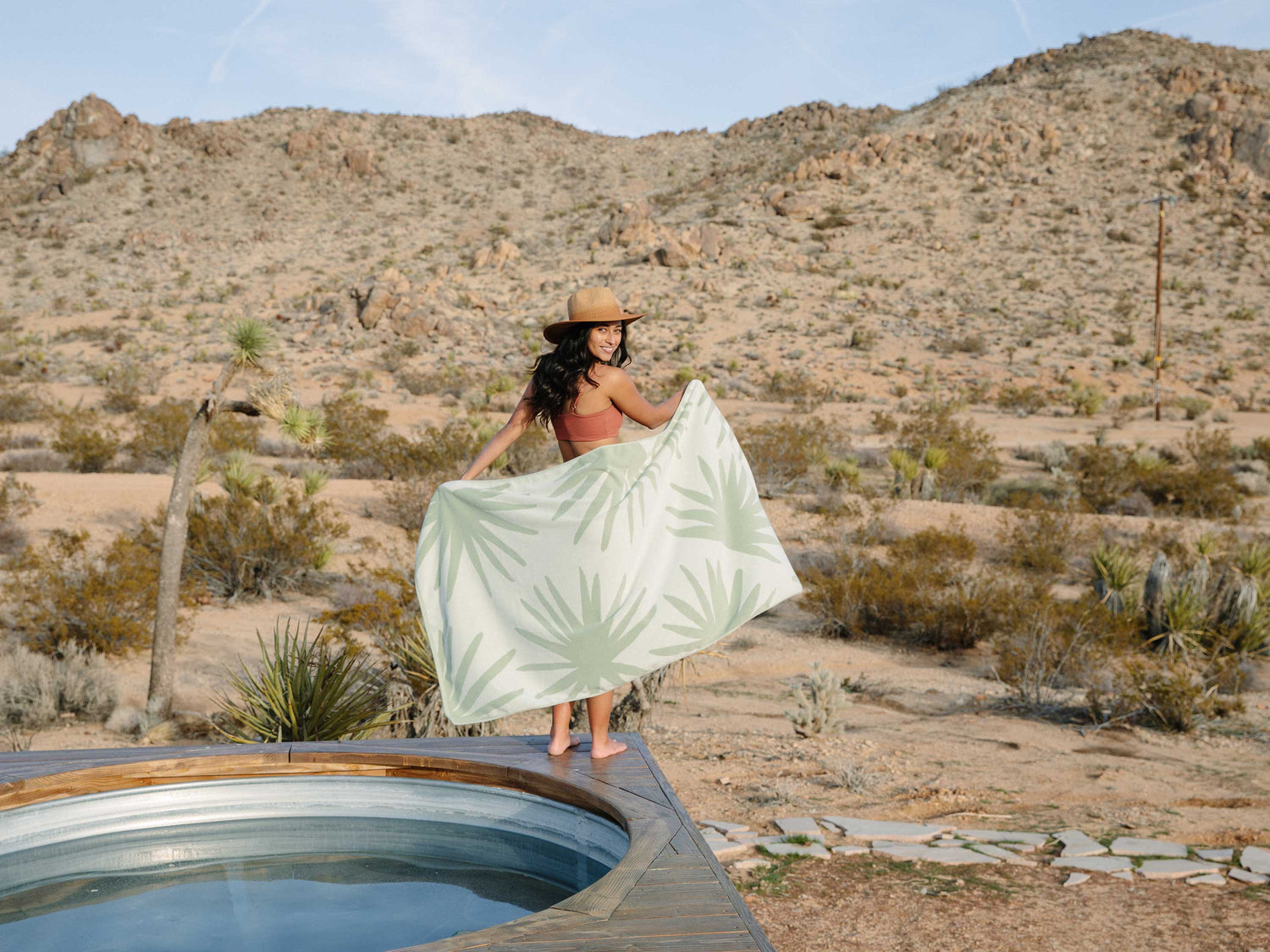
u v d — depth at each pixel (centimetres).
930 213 8475
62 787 332
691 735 880
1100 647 1116
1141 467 2359
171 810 350
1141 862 583
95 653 1004
